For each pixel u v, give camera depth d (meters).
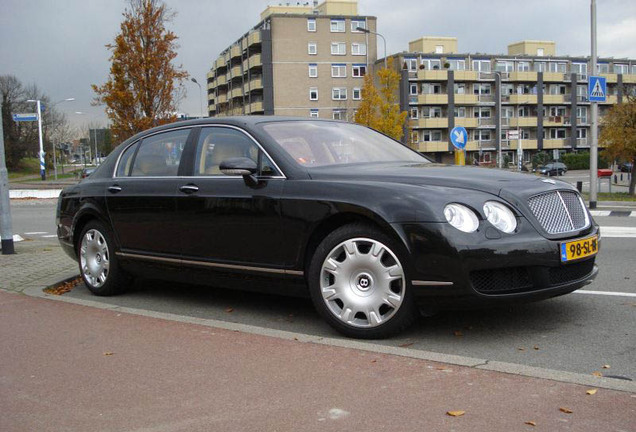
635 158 35.50
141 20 28.50
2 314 5.30
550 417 2.84
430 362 3.63
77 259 6.58
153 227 5.57
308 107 80.31
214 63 103.12
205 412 3.08
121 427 2.96
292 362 3.74
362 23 81.62
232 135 5.18
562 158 85.75
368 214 4.16
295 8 88.31
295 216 4.51
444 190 4.11
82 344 4.33
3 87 88.56
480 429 2.75
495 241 3.90
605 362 3.72
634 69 97.94
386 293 4.14
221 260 5.05
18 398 3.40
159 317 4.95
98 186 6.21
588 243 4.31
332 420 2.91
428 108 83.81
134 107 28.52
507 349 4.02
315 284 4.41
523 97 87.44
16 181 62.62
